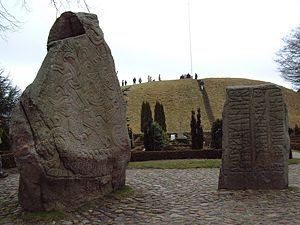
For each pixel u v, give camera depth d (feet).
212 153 74.74
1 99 80.94
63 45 26.17
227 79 247.09
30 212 24.08
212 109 214.69
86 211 25.23
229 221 22.59
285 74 130.72
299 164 61.36
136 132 192.95
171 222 22.66
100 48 29.96
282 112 33.24
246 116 33.65
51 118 24.14
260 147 33.35
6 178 45.47
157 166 56.80
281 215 23.80
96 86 28.84
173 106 219.20
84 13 29.94
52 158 23.52
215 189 34.17
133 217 23.98
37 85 24.21
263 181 33.24
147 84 247.91
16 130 23.32
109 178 29.40
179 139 122.83
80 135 26.07
